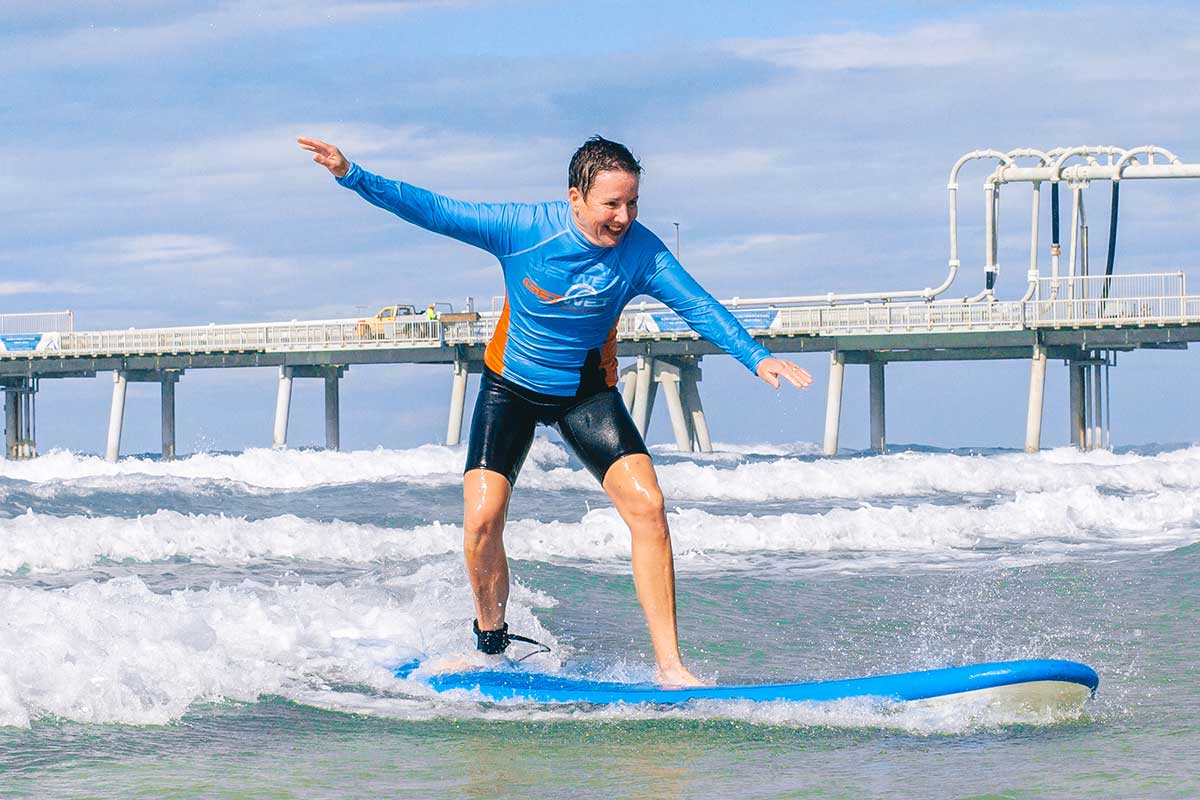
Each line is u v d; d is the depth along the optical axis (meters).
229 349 92.56
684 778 10.62
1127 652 16.81
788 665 16.16
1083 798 9.91
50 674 12.81
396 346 89.44
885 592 22.45
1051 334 77.38
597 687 13.48
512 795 10.12
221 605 16.39
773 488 49.84
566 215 12.62
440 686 13.80
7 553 25.27
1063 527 33.50
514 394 13.36
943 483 52.09
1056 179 81.69
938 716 12.55
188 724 12.38
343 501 43.41
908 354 85.50
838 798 9.97
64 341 97.81
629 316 85.56
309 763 11.10
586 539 30.14
